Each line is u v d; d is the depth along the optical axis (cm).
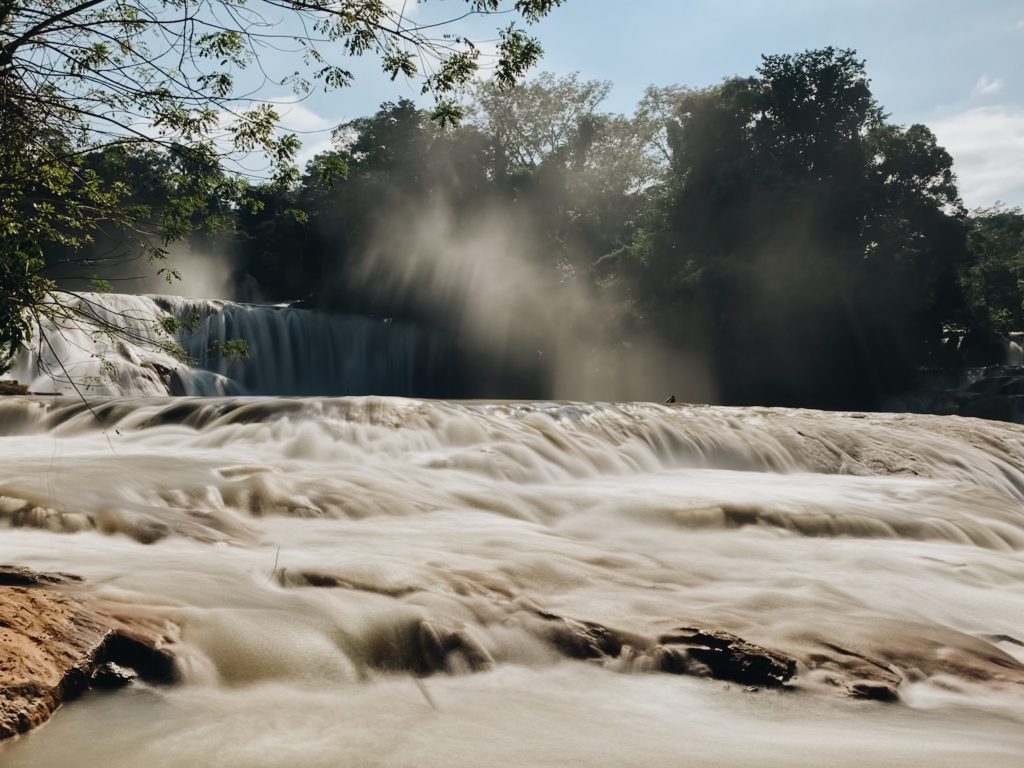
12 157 724
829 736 482
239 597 591
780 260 4959
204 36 726
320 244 5950
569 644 589
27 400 1648
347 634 551
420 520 949
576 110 6906
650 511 1085
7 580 566
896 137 5403
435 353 5603
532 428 1548
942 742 478
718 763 422
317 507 941
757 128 5591
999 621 778
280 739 427
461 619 598
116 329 852
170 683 485
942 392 4934
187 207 820
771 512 1100
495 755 421
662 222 5778
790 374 5022
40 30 689
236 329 4262
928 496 1342
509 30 752
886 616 709
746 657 574
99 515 803
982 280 6334
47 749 401
